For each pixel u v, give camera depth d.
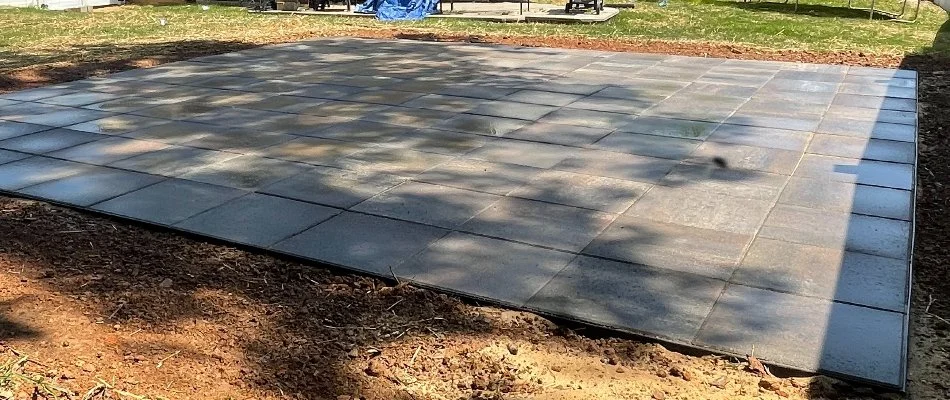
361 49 9.82
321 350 2.73
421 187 4.38
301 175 4.61
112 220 3.97
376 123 5.86
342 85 7.36
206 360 2.66
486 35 11.12
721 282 3.18
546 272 3.30
